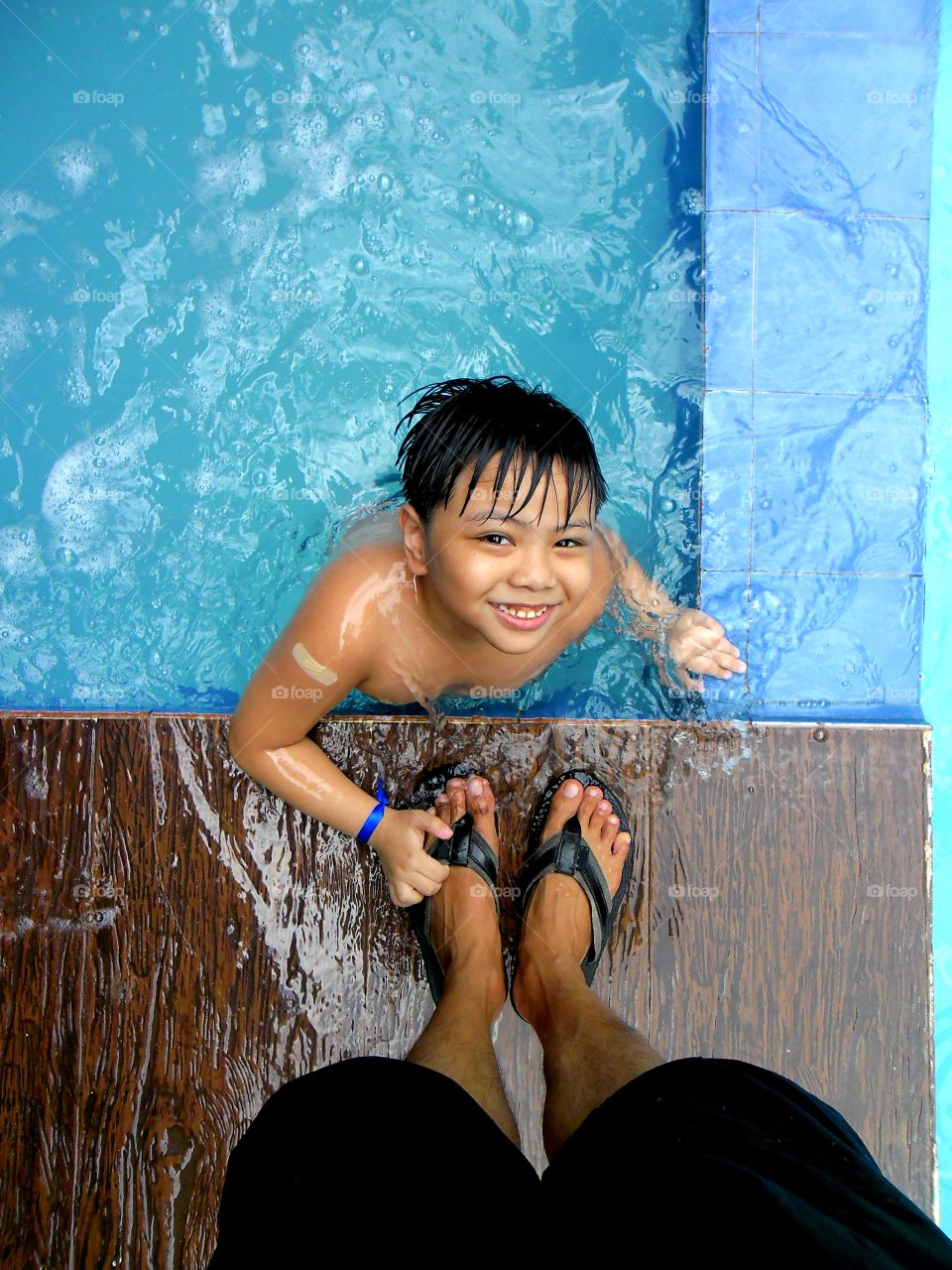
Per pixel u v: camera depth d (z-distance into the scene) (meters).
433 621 1.31
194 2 1.77
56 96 1.76
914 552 1.57
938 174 1.62
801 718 1.57
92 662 1.68
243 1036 1.53
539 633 1.18
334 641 1.29
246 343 1.75
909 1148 1.51
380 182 1.76
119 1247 1.49
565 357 1.72
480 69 1.77
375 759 1.55
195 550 1.71
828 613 1.57
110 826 1.54
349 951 1.54
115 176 1.76
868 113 1.58
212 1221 1.50
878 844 1.54
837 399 1.57
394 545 1.36
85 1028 1.52
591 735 1.55
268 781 1.41
